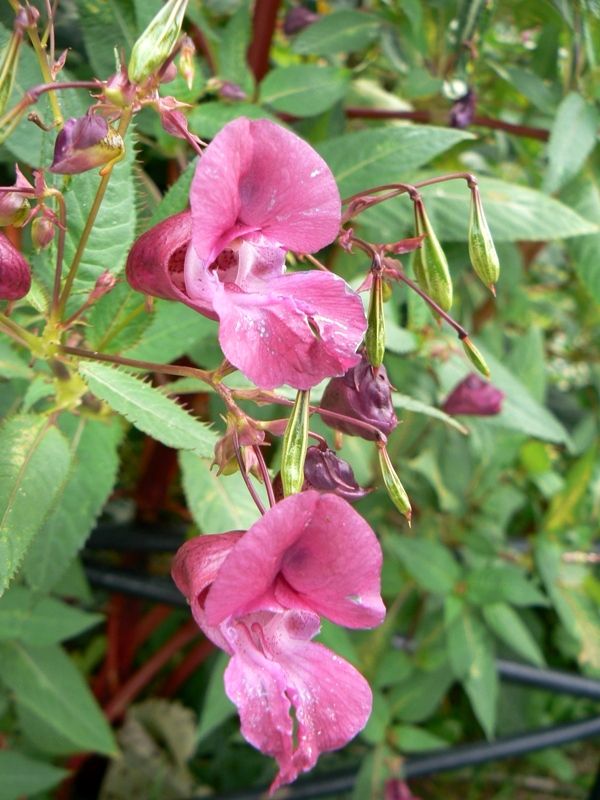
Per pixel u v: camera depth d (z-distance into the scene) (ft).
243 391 0.44
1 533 0.43
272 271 0.38
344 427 0.42
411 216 0.65
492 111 0.86
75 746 0.79
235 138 0.35
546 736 0.95
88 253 0.48
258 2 0.76
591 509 0.96
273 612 0.37
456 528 0.92
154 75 0.38
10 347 0.56
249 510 0.58
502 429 0.91
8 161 0.61
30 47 0.51
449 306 0.43
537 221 0.69
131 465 0.99
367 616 0.36
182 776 1.02
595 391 1.10
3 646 0.77
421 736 0.92
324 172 0.37
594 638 0.95
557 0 0.67
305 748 0.35
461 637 0.87
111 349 0.52
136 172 0.56
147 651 1.13
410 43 0.79
